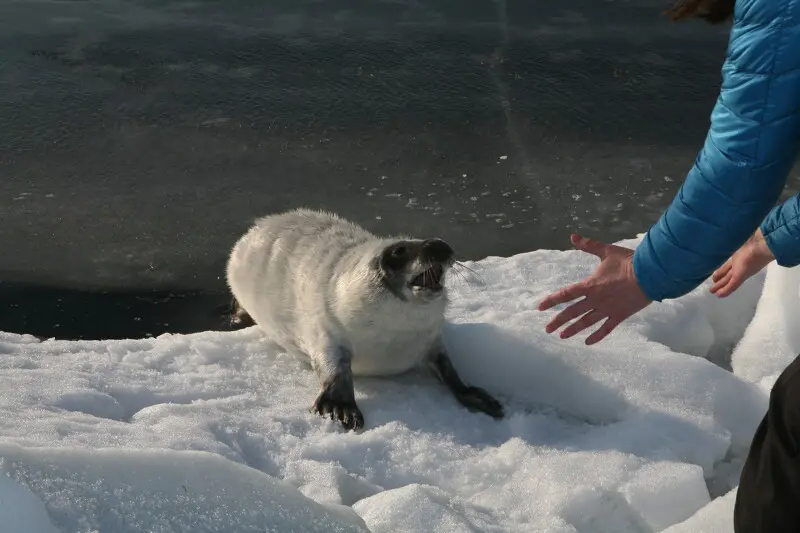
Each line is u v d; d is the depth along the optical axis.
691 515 3.52
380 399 4.40
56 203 7.04
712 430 3.99
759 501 2.48
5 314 5.62
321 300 4.52
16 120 8.38
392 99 8.99
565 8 11.55
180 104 8.81
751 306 5.41
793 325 4.79
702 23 10.98
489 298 5.33
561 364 4.40
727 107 2.29
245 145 8.07
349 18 11.12
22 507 2.27
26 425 3.44
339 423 4.09
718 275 3.64
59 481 2.42
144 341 4.72
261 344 4.95
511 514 3.44
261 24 10.88
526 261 5.82
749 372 4.73
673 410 4.11
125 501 2.44
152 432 3.62
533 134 8.34
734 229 2.43
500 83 9.37
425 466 3.77
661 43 10.41
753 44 2.17
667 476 3.61
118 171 7.57
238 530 2.52
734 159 2.31
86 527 2.33
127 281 6.05
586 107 8.88
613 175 7.62
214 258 6.37
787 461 2.39
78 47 10.05
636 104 8.94
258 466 3.65
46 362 4.34
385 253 4.29
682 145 8.17
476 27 10.88
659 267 2.65
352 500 3.55
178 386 4.28
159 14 11.16
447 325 4.82
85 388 3.99
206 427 3.76
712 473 3.92
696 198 2.46
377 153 7.96
